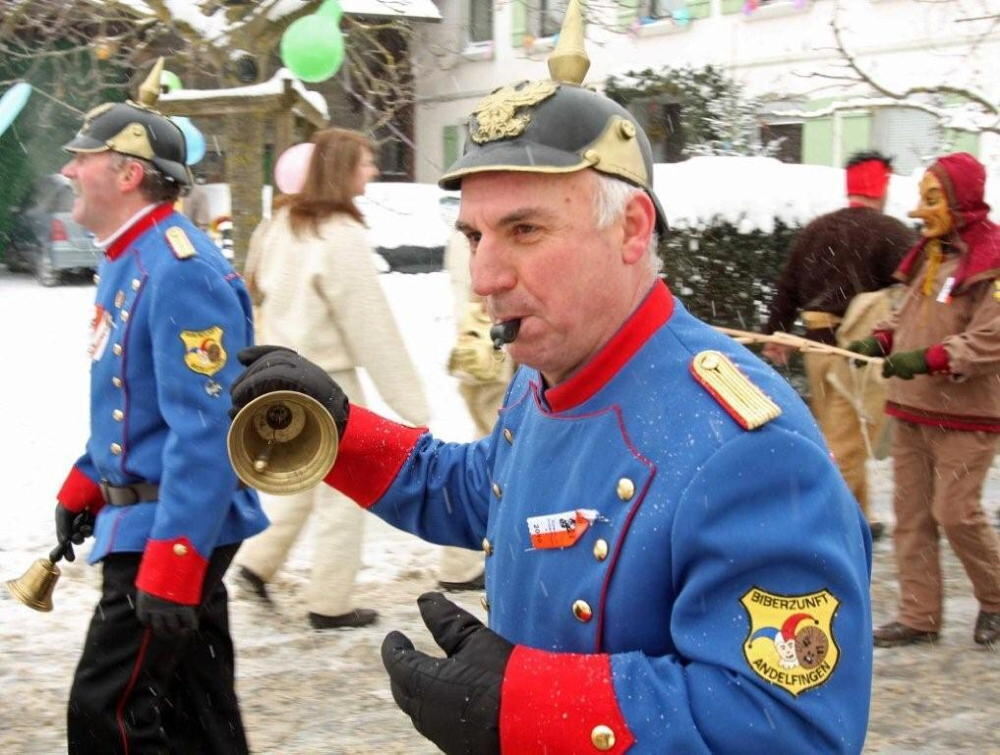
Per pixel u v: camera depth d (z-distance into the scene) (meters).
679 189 7.99
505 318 1.54
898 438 4.69
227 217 10.65
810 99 14.42
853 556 1.44
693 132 14.80
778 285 6.15
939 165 4.46
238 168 8.54
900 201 9.11
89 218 2.87
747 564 1.38
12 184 17.94
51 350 11.70
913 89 9.12
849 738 1.37
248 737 3.78
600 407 1.57
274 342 4.71
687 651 1.38
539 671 1.39
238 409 1.84
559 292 1.51
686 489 1.43
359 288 4.58
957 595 5.36
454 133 21.19
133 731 2.79
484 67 20.36
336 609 4.77
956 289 4.43
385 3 10.96
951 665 4.49
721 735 1.33
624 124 1.54
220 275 2.79
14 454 7.59
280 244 4.71
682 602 1.40
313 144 4.66
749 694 1.34
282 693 4.15
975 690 4.25
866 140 14.99
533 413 1.70
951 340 4.35
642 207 1.56
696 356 1.54
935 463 4.58
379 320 4.61
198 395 2.69
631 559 1.46
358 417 1.95
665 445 1.48
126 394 2.80
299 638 4.68
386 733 3.85
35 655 4.48
